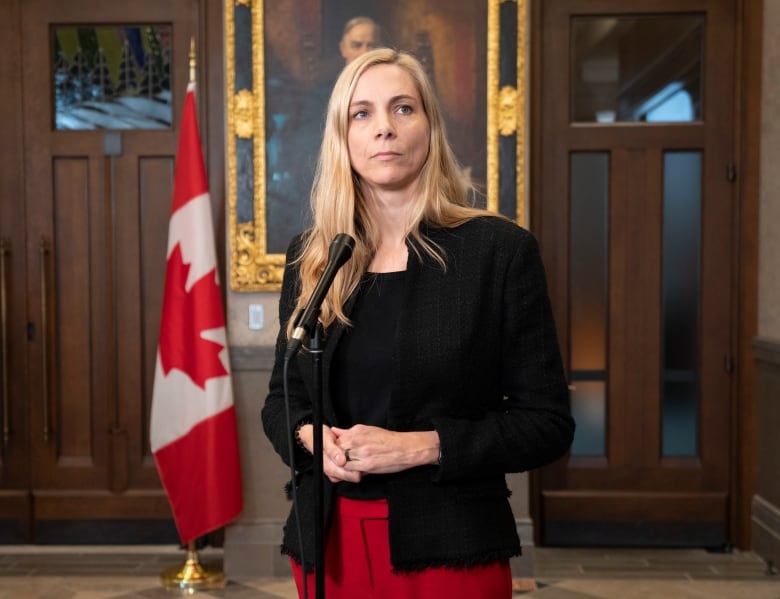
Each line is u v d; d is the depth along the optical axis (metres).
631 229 3.89
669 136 3.85
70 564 3.72
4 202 3.91
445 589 1.31
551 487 3.95
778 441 3.60
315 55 3.56
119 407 3.94
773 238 3.65
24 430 3.95
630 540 3.92
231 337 3.63
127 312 3.92
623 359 3.92
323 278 1.33
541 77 3.83
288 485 1.49
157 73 3.87
